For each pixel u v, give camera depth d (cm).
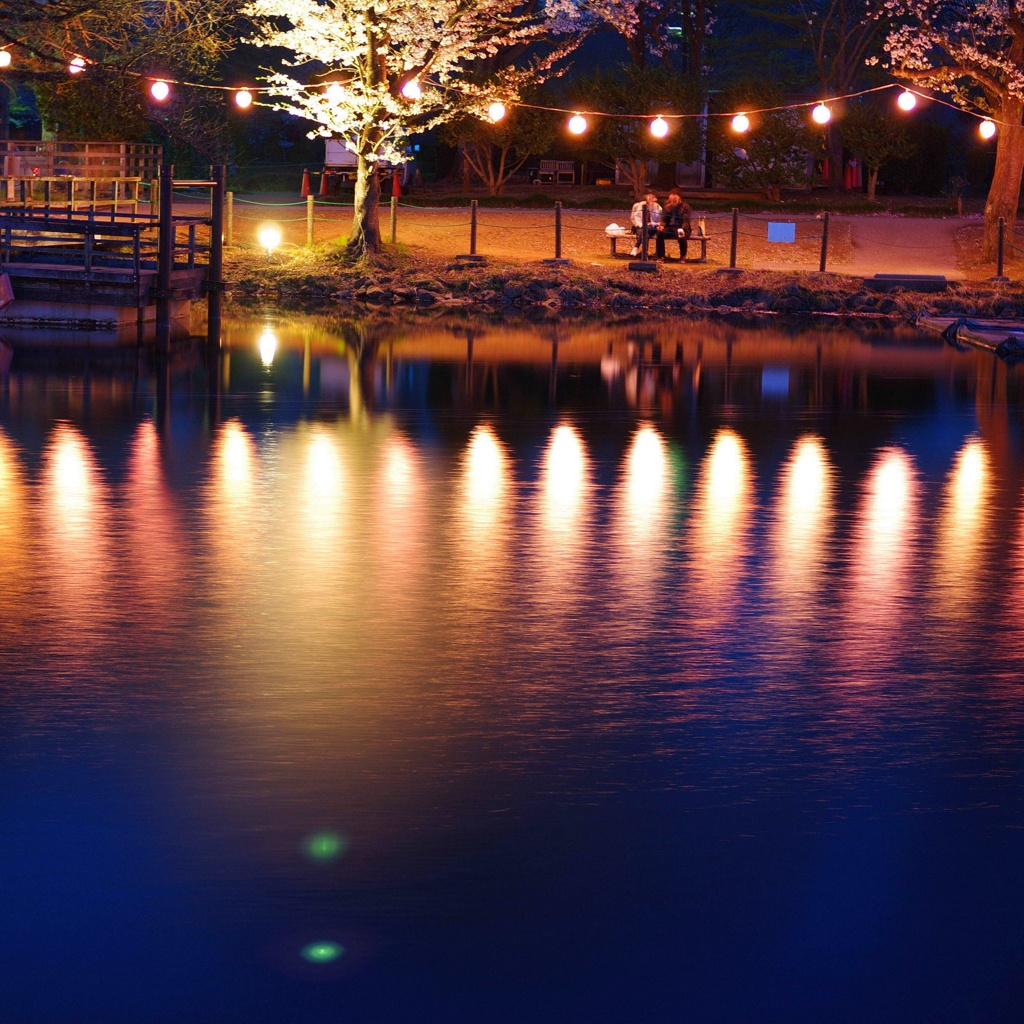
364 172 3306
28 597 884
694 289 3206
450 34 3291
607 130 4112
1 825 568
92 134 3862
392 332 2508
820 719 705
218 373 1922
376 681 744
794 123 4197
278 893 519
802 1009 460
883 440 1524
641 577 960
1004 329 2605
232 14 3531
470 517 1122
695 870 543
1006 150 3553
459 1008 457
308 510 1132
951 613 892
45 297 2442
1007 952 493
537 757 647
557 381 1934
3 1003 455
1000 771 643
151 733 666
